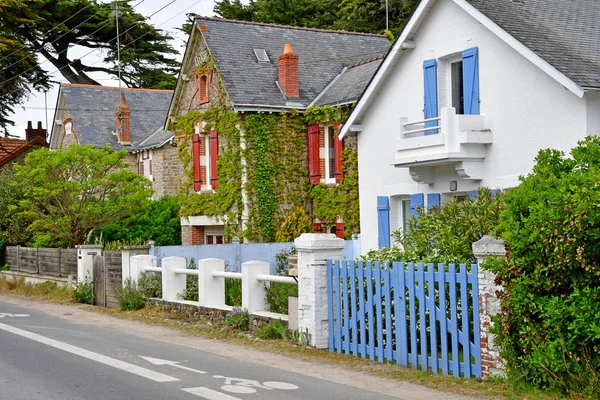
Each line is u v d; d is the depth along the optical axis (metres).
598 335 7.76
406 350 10.44
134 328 15.45
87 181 24.58
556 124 15.47
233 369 10.80
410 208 19.58
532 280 8.37
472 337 9.70
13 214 29.36
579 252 7.89
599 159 9.00
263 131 26.09
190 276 17.97
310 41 30.20
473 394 8.83
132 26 50.41
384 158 20.33
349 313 11.61
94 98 41.09
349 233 24.69
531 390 8.55
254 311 14.14
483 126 17.02
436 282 10.07
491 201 12.65
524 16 17.33
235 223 26.30
